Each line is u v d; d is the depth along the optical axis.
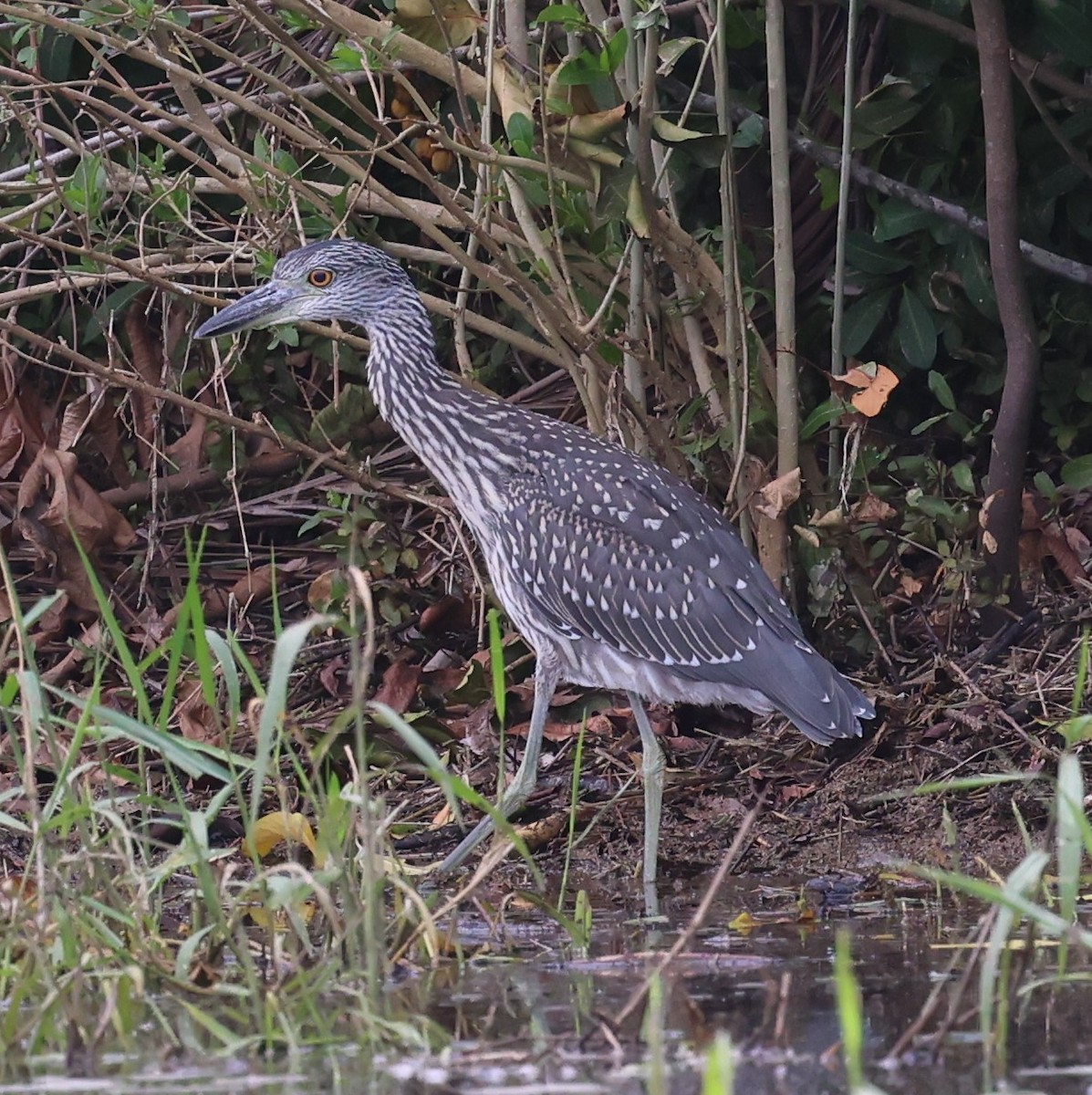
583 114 11.18
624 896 9.81
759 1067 6.37
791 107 14.09
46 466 13.38
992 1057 6.43
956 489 13.08
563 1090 6.14
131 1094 6.16
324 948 8.01
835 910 9.27
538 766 11.77
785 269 11.82
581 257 11.95
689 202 14.00
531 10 13.02
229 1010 7.28
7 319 12.86
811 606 12.07
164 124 13.79
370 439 14.39
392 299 11.29
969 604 11.93
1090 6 12.49
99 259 11.65
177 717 12.25
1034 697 11.30
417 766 11.61
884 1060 6.43
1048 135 13.45
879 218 13.20
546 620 11.01
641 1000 7.07
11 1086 6.30
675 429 12.34
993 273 12.29
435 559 13.16
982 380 13.85
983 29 11.61
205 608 13.59
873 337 14.36
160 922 8.71
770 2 11.59
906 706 11.41
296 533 14.51
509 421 11.20
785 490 11.49
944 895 9.55
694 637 10.67
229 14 13.13
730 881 10.10
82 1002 7.28
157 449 13.45
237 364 13.93
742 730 12.11
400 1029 6.82
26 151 14.66
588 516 10.84
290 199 12.23
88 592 13.31
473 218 11.88
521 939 8.71
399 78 11.27
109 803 7.96
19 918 7.63
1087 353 14.07
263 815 11.16
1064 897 6.61
